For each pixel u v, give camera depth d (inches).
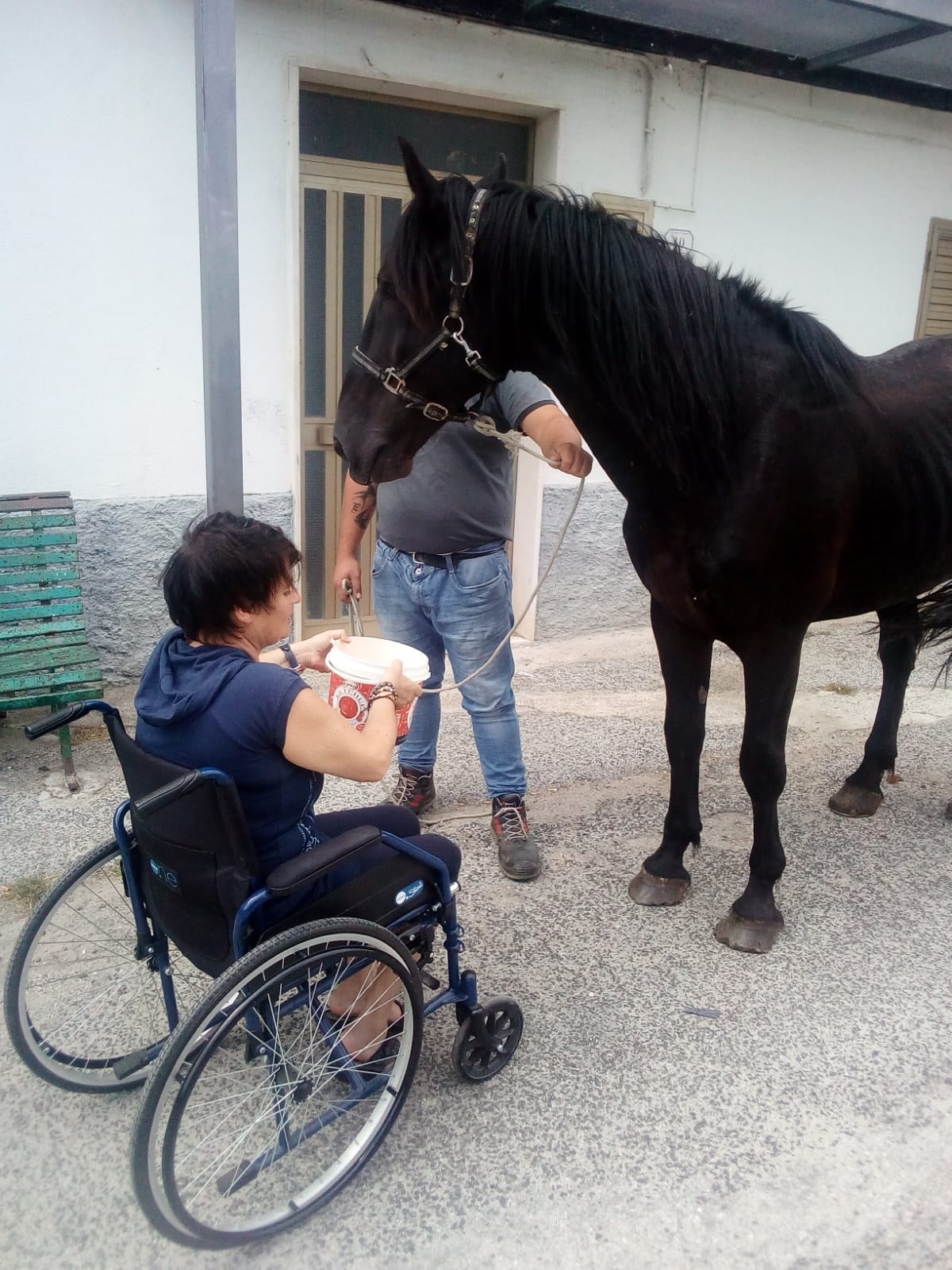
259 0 140.9
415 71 153.6
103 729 142.6
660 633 96.6
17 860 106.5
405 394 79.2
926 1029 85.0
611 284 75.4
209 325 115.0
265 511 160.4
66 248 137.9
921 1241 64.6
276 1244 63.2
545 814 123.0
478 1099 75.4
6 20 127.7
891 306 213.6
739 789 132.3
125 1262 62.1
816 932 99.0
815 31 161.5
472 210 74.9
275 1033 62.8
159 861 61.5
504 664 106.3
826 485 83.7
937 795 131.4
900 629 114.3
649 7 152.5
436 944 94.5
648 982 90.2
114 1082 73.7
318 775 65.7
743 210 188.9
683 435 79.7
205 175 110.0
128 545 150.9
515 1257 62.6
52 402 141.9
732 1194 67.7
